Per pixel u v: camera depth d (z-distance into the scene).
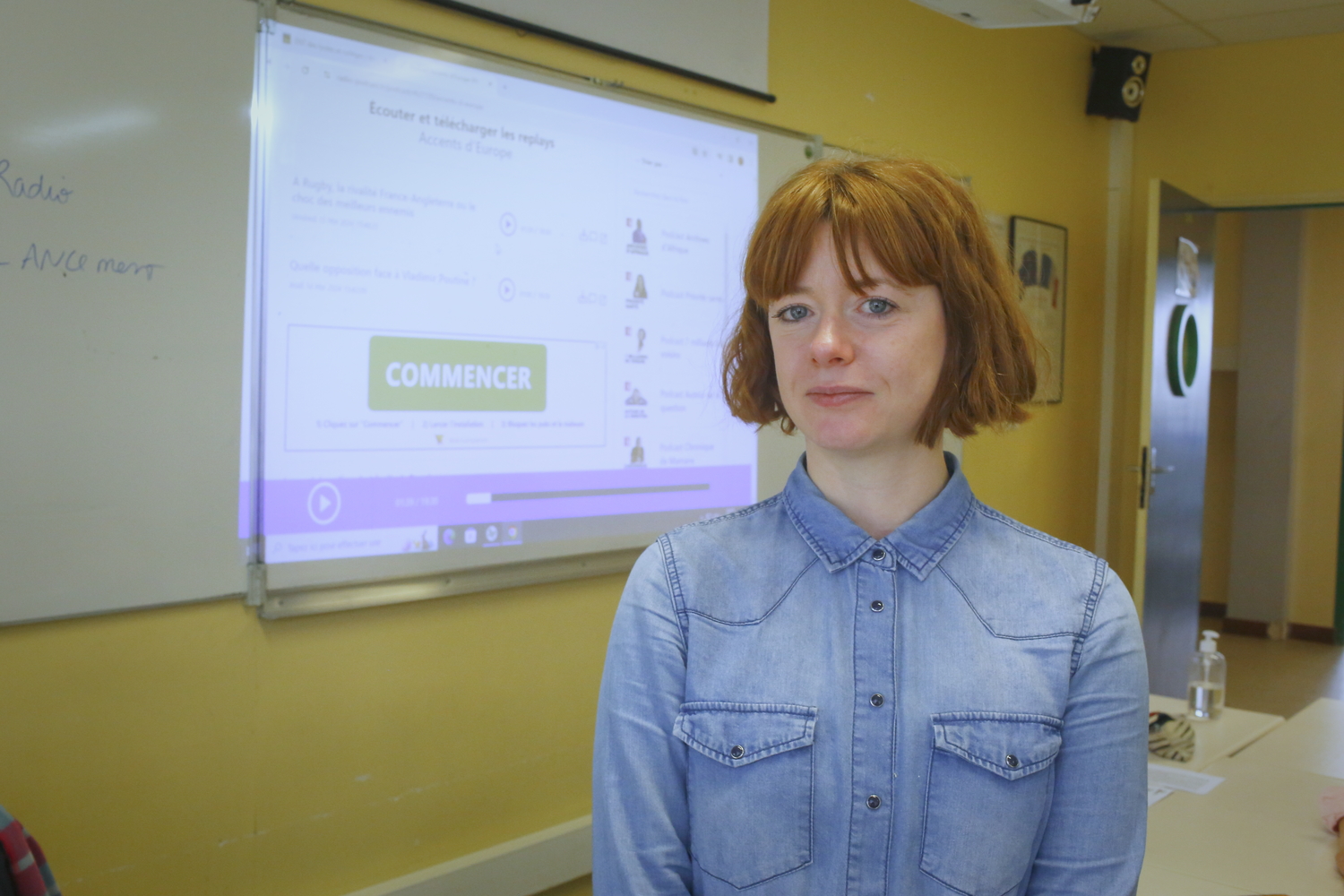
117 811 1.71
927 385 0.76
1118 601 0.80
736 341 0.88
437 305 2.12
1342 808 1.40
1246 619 5.70
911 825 0.76
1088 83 4.34
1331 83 4.06
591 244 2.40
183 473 1.77
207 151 1.78
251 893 1.88
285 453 1.89
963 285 0.75
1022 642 0.78
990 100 3.79
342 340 1.97
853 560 0.81
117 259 1.68
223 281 1.80
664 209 2.56
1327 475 5.49
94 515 1.67
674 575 0.83
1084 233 4.38
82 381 1.65
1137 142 4.52
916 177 0.76
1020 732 0.75
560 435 2.35
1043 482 4.14
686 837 0.80
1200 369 4.29
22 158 1.58
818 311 0.76
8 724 1.60
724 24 2.72
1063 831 0.77
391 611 2.07
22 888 0.91
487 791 2.25
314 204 1.92
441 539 2.13
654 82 2.56
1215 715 2.03
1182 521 4.20
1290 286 5.55
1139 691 0.78
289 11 1.88
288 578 1.90
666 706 0.80
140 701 1.74
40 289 1.61
